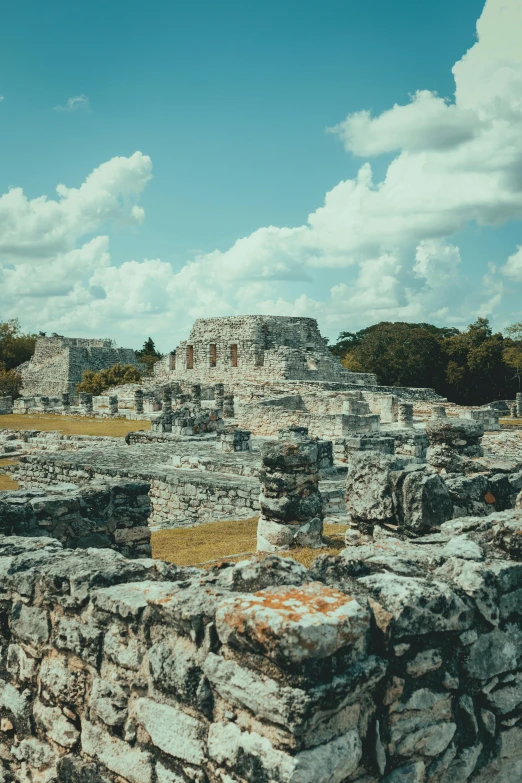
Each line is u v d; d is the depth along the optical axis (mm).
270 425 33969
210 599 4586
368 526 9281
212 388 52344
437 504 8742
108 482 9664
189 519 17109
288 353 51406
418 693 4492
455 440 11398
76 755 5336
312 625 3852
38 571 5820
